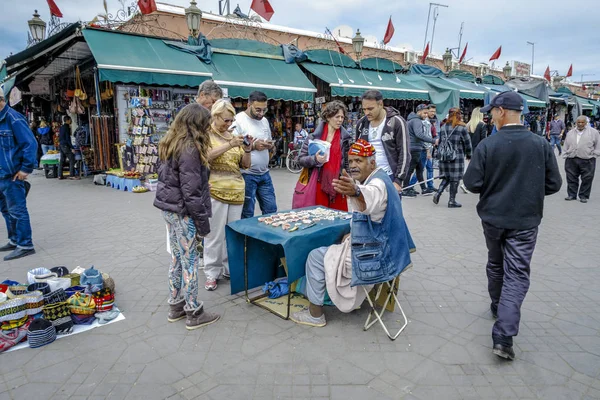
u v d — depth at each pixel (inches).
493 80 868.6
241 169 170.7
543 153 112.4
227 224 147.3
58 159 491.5
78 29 379.9
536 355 114.7
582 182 331.3
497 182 116.3
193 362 112.3
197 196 119.5
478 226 258.5
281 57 526.9
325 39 642.2
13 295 130.4
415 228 253.6
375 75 616.1
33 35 549.3
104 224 260.7
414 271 179.9
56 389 101.0
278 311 142.0
